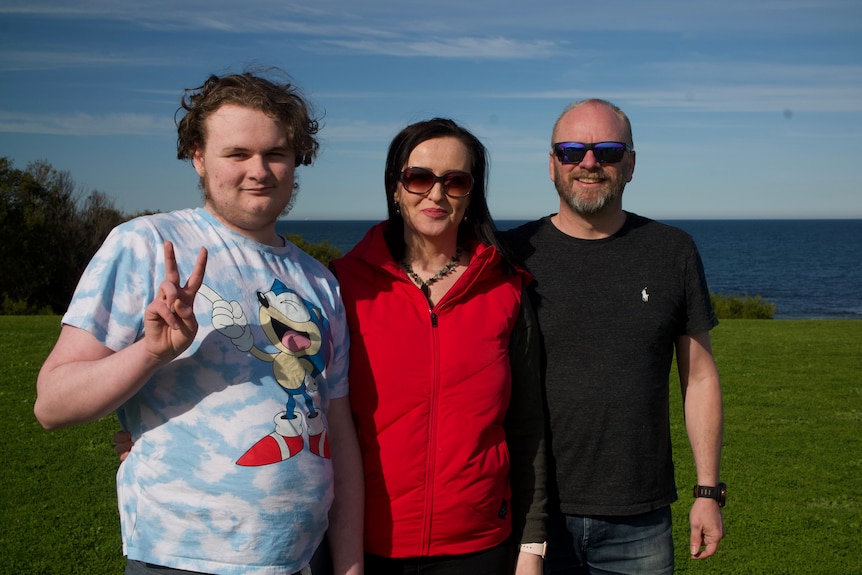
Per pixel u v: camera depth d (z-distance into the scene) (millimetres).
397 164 2959
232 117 2254
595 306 3139
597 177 3164
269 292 2338
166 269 1905
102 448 8156
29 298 35844
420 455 2680
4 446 8164
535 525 2918
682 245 3242
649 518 3143
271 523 2156
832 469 7914
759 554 5785
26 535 5797
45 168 37125
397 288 2859
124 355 1948
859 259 112438
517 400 3000
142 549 2109
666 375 3217
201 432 2131
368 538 2734
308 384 2346
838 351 15836
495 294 2938
